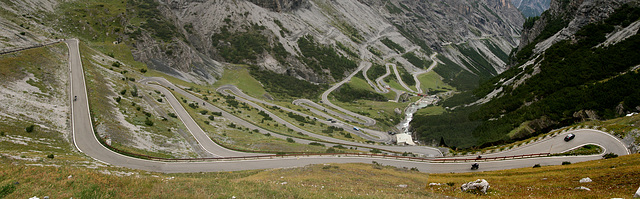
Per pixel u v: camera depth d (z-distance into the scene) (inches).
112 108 3147.1
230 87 7224.4
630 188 1205.7
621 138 2524.6
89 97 3120.1
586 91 3614.7
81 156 2132.1
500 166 2504.9
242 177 1972.2
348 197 1219.2
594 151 2463.1
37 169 1187.3
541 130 3481.8
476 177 2015.3
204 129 3567.9
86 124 2630.4
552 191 1360.7
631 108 3100.4
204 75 7347.4
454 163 2719.0
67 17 6633.9
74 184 1082.7
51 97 2903.5
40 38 4783.5
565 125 3353.8
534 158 2564.0
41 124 2367.1
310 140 4264.3
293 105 6865.2
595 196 1149.7
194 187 1225.4
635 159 1761.8
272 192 1220.5
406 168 2486.5
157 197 1085.8
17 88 2723.9
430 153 3828.7
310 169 2084.2
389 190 1478.8
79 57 4370.1
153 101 4084.6
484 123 4448.8
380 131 6018.7
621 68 3973.9
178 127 3452.3
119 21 7303.2
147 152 2541.8
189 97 5073.8
